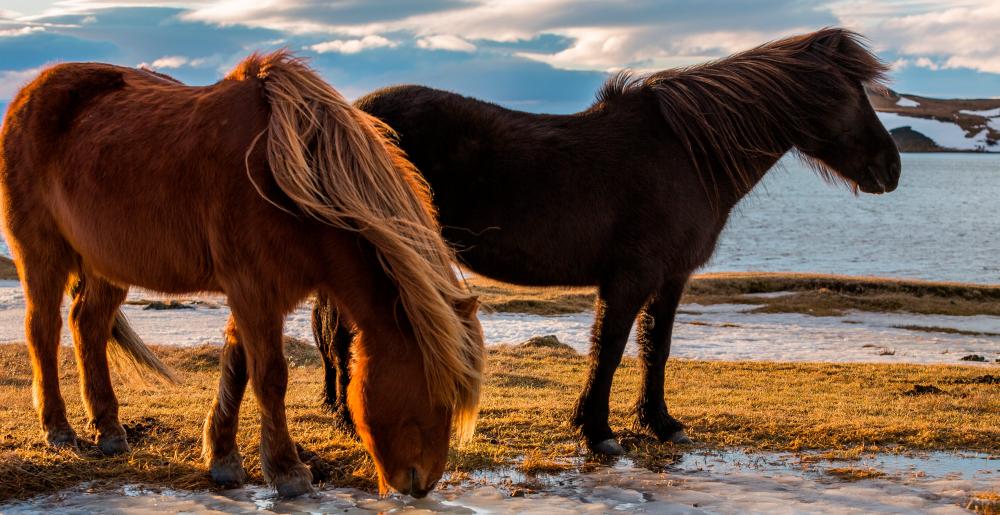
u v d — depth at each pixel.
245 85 4.30
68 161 4.67
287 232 4.04
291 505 4.32
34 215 4.95
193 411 6.61
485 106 5.51
